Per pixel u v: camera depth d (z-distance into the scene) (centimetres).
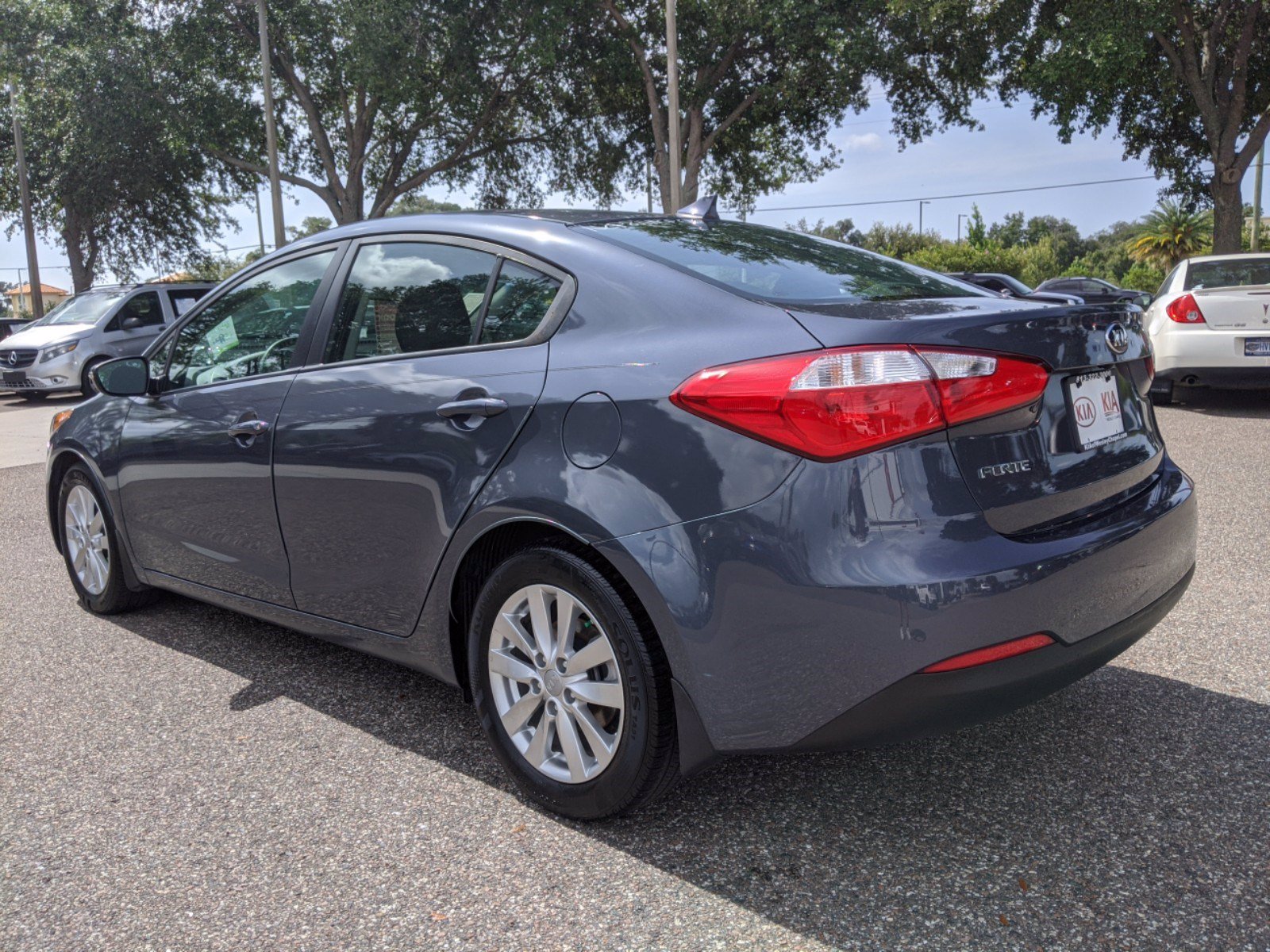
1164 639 356
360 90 2512
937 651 196
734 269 252
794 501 201
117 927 207
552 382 239
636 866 225
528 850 233
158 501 367
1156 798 246
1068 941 193
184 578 370
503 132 2777
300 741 295
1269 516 528
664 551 214
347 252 314
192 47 2375
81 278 3222
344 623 302
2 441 1079
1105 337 240
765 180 2912
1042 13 2036
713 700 213
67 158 2719
